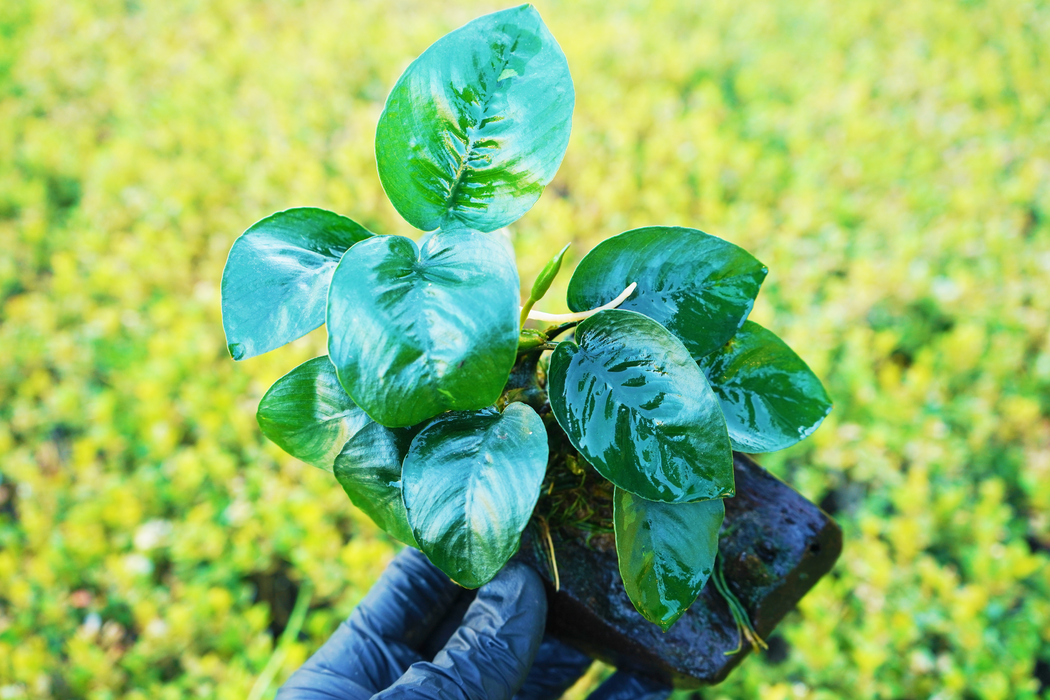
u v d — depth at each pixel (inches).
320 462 14.8
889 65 50.3
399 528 14.4
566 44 50.0
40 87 51.0
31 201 42.3
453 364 12.7
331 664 18.3
